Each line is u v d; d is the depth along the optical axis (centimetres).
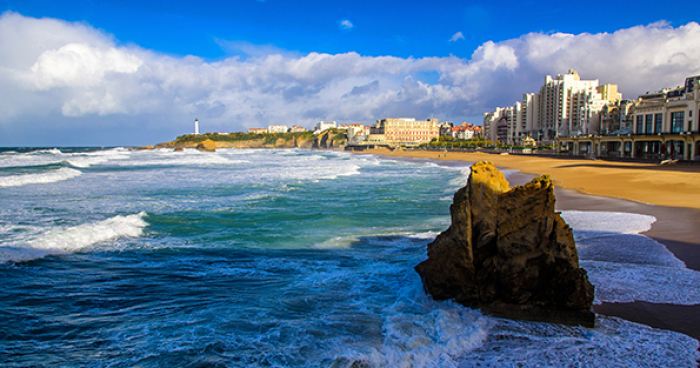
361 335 600
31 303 719
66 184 2720
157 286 821
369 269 930
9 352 544
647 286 759
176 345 570
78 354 542
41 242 1098
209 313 682
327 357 534
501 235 676
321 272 912
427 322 633
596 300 697
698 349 533
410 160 8144
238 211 1716
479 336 584
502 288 662
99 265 964
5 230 1310
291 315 674
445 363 518
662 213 1569
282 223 1484
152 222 1475
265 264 981
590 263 910
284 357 534
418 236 1277
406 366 515
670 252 1006
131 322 647
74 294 769
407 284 816
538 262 645
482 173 730
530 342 568
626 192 2212
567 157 6744
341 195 2258
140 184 2773
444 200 2080
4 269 898
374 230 1373
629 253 998
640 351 532
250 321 650
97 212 1680
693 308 659
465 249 673
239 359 530
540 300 645
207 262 1000
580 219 1493
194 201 1986
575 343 561
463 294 689
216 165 5447
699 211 1591
